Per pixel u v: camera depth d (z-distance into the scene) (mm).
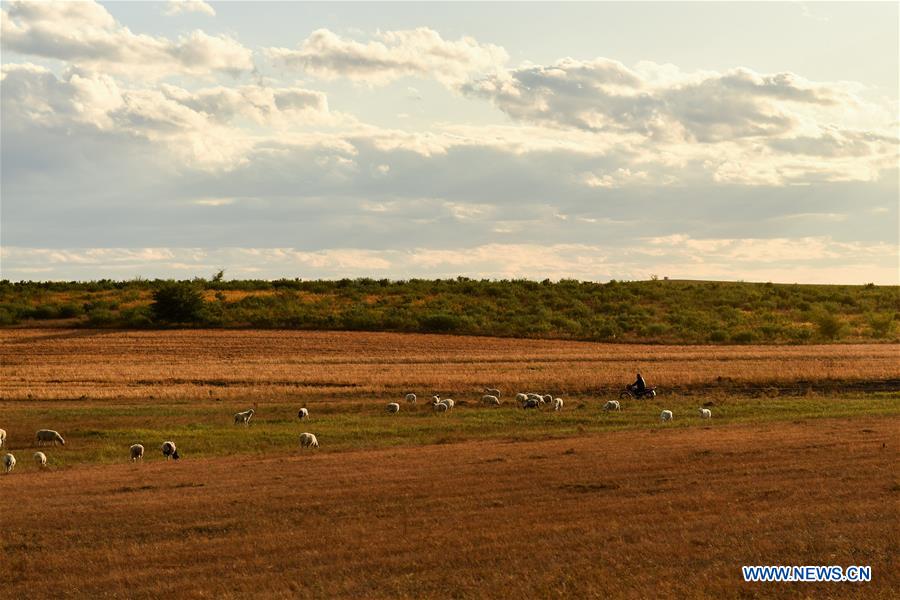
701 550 16406
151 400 54250
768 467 24688
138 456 33375
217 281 162125
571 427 40438
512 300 143000
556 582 14953
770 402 49250
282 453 33062
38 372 69688
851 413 41281
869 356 78688
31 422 44062
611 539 17438
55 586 15703
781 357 78438
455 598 14406
